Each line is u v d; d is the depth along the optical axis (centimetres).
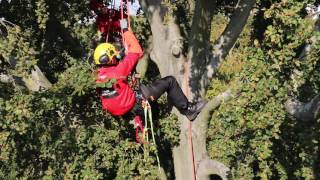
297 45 759
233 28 1195
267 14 744
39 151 1166
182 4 1340
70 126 1105
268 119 813
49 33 1491
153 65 1537
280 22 751
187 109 946
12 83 1081
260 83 792
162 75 1259
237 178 1122
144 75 1392
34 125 1078
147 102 883
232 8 1456
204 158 1257
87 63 1057
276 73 789
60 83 1045
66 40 1540
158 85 903
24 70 949
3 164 1180
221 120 1000
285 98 848
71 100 1010
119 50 938
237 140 1133
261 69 790
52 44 1542
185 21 1396
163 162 1438
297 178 1161
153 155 1169
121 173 1060
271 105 815
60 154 1112
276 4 741
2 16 1414
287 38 759
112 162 1097
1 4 1395
